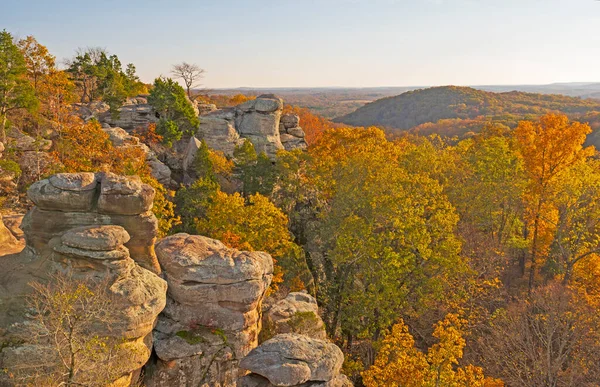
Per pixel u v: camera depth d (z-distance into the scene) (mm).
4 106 47156
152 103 68375
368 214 41438
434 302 38812
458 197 46250
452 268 35125
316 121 124438
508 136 65625
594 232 48312
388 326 37750
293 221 55312
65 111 54156
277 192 57438
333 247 45188
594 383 28531
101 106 74500
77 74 83000
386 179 42031
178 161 65125
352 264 40000
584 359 29797
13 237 25250
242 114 77625
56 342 17172
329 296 42250
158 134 66312
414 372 26047
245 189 57500
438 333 27141
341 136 58562
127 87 93250
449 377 25797
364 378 27328
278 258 40844
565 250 43875
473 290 39844
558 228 43344
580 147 40062
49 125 51750
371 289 35188
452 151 56531
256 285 25297
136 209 23281
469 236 44219
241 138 74250
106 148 47625
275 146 75125
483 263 42000
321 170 51375
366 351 38375
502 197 44125
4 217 27438
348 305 38031
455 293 38594
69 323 17500
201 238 27047
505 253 44312
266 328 29047
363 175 47344
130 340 20359
